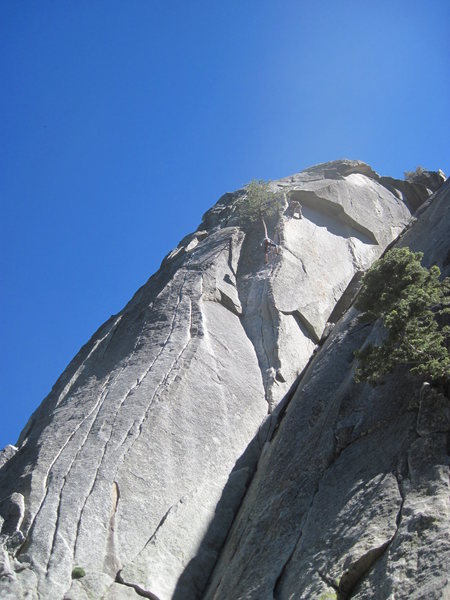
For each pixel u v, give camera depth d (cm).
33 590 1848
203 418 2436
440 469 1517
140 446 2280
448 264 2217
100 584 1873
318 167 4344
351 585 1401
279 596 1520
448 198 2639
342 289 3344
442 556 1301
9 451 2517
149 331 2883
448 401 1636
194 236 3753
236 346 2823
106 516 2067
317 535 1595
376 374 1758
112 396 2544
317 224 3706
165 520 2070
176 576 1939
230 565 1783
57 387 3000
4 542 1988
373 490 1584
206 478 2252
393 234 3875
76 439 2358
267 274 3219
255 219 3691
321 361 2308
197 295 3028
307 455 1908
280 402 2552
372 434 1784
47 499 2117
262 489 1961
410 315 1745
